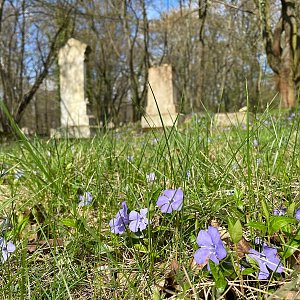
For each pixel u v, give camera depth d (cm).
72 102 393
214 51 981
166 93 385
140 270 36
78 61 393
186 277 33
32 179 62
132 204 49
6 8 685
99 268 39
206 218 43
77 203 57
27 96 561
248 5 454
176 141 63
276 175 52
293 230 38
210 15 693
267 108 59
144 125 369
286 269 32
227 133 99
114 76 1029
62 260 39
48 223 47
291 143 74
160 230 42
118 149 109
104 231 46
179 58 1060
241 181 53
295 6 404
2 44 794
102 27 848
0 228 43
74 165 71
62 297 35
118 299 34
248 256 31
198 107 627
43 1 518
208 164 61
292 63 396
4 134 388
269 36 405
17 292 36
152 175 56
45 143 93
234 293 32
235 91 857
